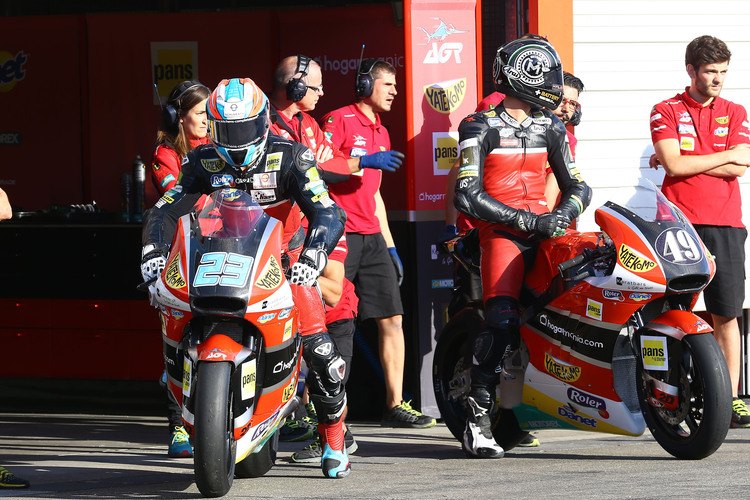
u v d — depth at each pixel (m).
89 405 27.62
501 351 18.53
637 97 27.05
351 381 25.75
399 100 32.81
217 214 15.12
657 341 17.06
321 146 22.56
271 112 21.89
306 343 16.72
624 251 17.03
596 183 26.86
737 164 23.05
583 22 26.72
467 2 25.41
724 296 23.61
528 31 26.88
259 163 15.94
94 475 18.25
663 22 27.08
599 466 17.42
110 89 36.94
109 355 27.47
